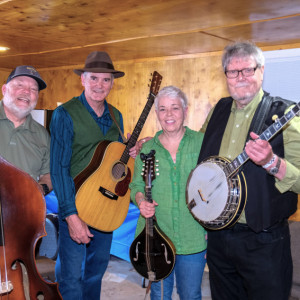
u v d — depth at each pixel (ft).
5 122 8.22
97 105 9.39
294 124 6.73
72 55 18.39
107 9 10.67
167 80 18.13
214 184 7.16
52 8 10.69
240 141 7.30
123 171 9.33
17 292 7.38
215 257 7.62
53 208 15.30
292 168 6.51
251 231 7.04
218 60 16.58
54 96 22.86
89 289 9.63
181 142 8.16
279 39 14.40
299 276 11.09
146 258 8.24
